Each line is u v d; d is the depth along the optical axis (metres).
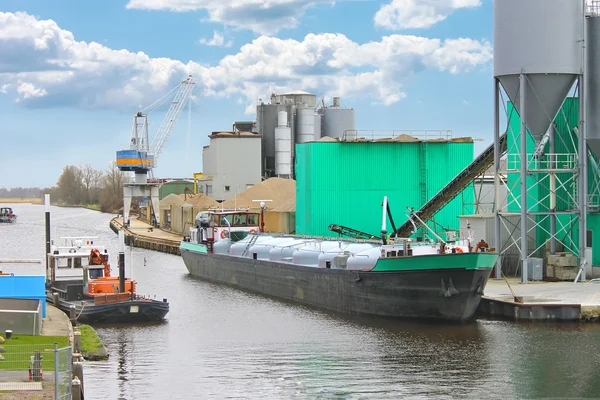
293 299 71.75
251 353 48.94
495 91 70.56
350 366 45.47
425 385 41.50
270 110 178.75
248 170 173.00
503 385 41.38
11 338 45.09
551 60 67.12
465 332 53.59
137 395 40.22
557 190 73.56
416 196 97.50
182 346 51.09
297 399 39.47
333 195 96.44
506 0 68.38
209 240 92.50
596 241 69.62
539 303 56.56
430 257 56.16
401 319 58.53
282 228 112.19
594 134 69.44
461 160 97.62
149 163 183.38
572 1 67.19
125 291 61.66
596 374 43.06
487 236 73.50
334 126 184.75
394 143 97.19
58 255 66.88
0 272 61.88
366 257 63.16
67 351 33.78
